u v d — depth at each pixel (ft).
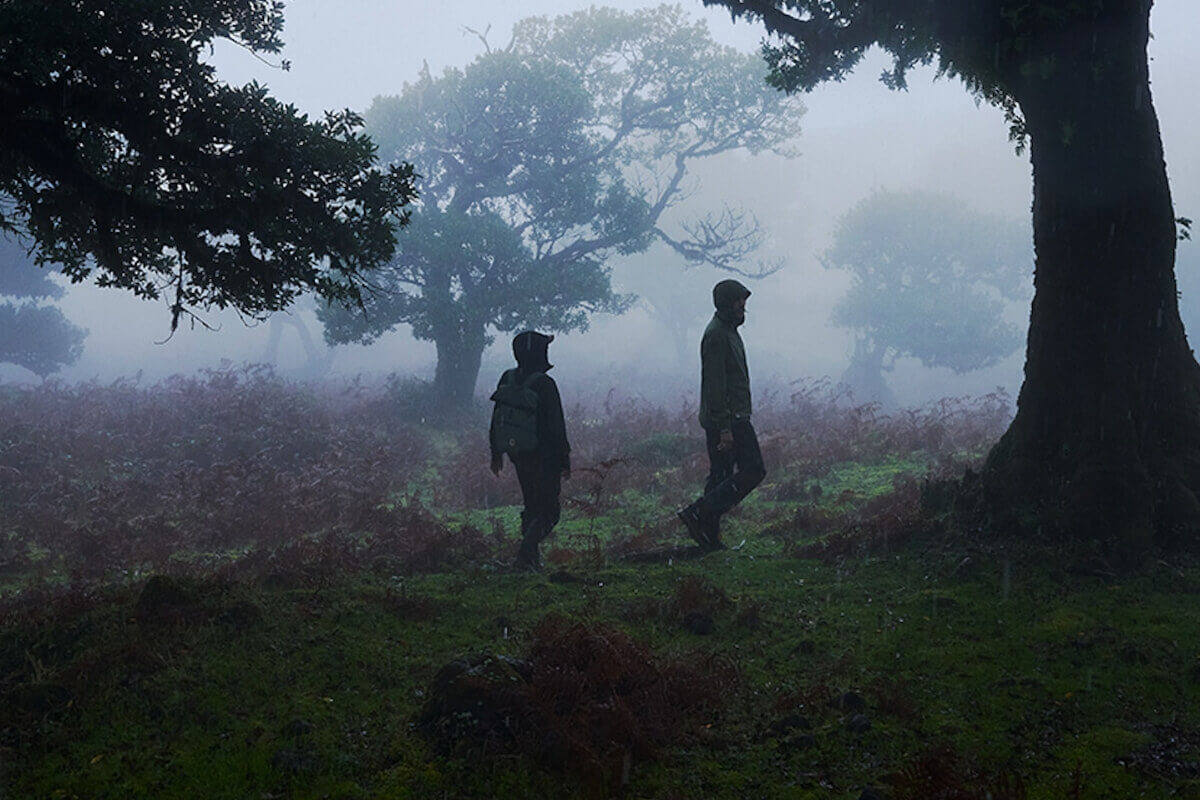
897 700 14.28
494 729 13.23
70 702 13.97
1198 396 21.68
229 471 42.01
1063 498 21.12
